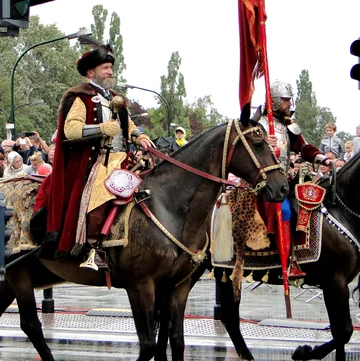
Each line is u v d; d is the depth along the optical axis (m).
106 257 9.55
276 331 13.65
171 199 9.55
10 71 83.12
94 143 9.79
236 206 11.16
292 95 11.27
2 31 10.29
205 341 12.77
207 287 19.95
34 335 10.44
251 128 9.49
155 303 10.16
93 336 13.16
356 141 17.95
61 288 20.42
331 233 10.94
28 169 17.16
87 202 9.52
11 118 37.44
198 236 9.59
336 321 10.95
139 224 9.41
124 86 39.53
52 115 83.38
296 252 11.03
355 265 11.02
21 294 10.39
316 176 11.21
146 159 10.04
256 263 11.23
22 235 10.06
